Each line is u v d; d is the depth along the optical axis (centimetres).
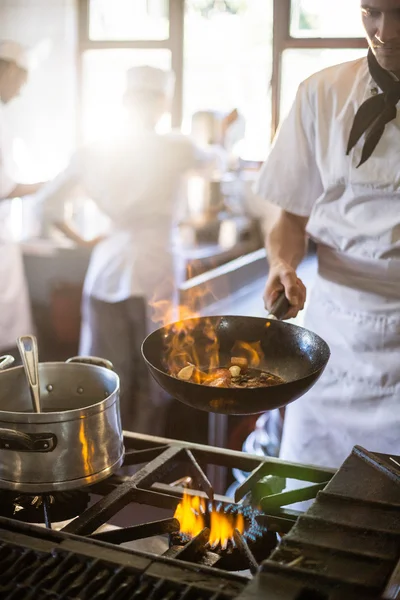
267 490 106
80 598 74
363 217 147
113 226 306
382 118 139
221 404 97
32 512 104
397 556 76
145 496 102
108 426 99
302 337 115
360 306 152
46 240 333
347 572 74
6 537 84
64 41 431
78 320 337
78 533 91
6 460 95
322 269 161
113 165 291
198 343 120
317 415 163
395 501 87
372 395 153
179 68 411
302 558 76
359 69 146
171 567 78
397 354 149
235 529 92
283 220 169
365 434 156
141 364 311
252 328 120
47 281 334
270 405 98
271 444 232
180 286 307
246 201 381
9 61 291
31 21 434
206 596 73
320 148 151
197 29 406
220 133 371
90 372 108
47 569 78
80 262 329
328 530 81
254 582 73
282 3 384
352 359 155
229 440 247
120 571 77
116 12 419
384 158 140
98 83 434
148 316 308
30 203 319
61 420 93
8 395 108
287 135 159
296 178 160
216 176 359
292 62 394
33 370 100
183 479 117
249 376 114
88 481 96
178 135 298
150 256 302
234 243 347
